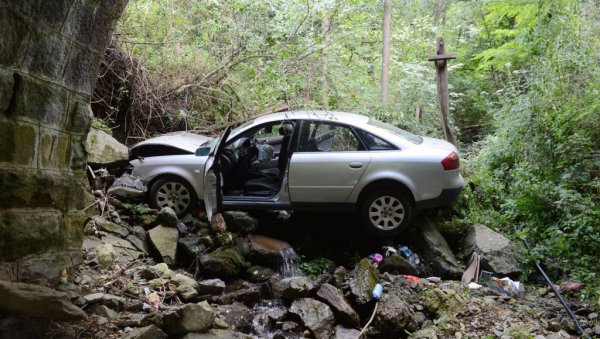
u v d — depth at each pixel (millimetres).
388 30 10750
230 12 8664
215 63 8984
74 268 4055
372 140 5871
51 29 2994
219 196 5578
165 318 3725
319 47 8312
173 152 6387
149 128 8492
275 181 6293
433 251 5895
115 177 6410
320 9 8617
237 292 5031
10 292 2787
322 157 5816
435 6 16266
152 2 8797
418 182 5699
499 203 7133
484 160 8211
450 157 5758
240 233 5977
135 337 3398
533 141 7344
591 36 8086
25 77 2918
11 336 2895
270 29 8492
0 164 2857
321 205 5906
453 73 13773
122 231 5551
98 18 3395
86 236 5168
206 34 8914
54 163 3393
